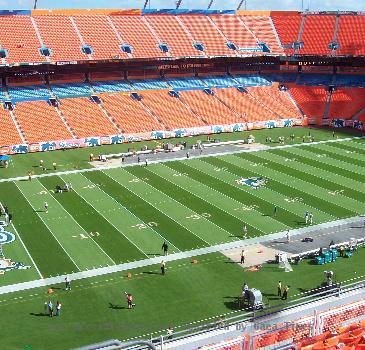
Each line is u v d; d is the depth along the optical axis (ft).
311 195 188.24
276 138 278.46
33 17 310.65
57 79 301.43
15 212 171.32
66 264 136.15
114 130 271.69
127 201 181.98
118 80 314.55
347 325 89.92
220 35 347.36
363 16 350.02
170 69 332.39
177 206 177.37
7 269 133.18
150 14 343.87
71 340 103.91
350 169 219.82
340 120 305.53
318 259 137.28
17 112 267.39
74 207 176.14
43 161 233.76
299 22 364.38
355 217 168.66
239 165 226.79
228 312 114.11
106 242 149.38
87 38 310.04
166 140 276.21
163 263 132.36
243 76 347.97
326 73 350.43
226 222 164.04
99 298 120.26
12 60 278.26
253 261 138.62
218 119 298.76
